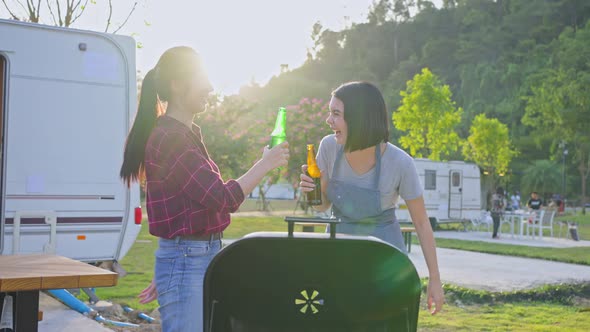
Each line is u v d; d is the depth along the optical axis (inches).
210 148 842.2
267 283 82.4
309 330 83.3
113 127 275.9
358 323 83.0
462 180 891.4
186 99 105.0
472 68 3489.2
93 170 271.3
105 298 280.7
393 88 3964.1
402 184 120.1
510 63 3410.4
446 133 1306.6
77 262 115.5
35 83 261.9
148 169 101.0
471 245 605.6
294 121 1001.5
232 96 872.3
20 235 257.0
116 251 275.3
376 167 119.6
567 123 1665.8
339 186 122.6
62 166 265.6
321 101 1014.4
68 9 382.3
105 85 275.1
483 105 3294.8
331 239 77.8
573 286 348.8
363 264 80.0
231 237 619.5
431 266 116.6
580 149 2400.3
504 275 389.4
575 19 3809.1
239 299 83.4
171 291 100.2
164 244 101.6
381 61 4613.7
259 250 79.5
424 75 1289.4
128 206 277.3
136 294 290.2
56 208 263.6
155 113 106.4
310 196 125.0
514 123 3159.5
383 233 123.2
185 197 99.3
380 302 82.0
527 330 244.7
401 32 4751.5
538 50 3393.2
